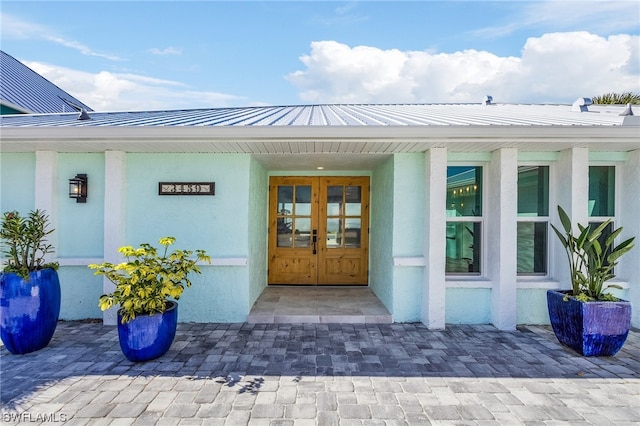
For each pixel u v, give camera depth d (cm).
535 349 396
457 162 499
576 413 272
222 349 390
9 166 479
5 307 366
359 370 341
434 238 464
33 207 479
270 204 679
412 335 439
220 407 276
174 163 486
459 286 482
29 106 1095
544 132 372
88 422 256
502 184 462
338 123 415
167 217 488
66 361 358
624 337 372
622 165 486
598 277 397
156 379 320
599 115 492
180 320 487
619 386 314
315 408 276
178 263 387
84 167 485
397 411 272
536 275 500
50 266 401
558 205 468
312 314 494
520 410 275
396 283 491
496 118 467
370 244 666
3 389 301
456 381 321
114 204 472
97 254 487
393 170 493
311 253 681
